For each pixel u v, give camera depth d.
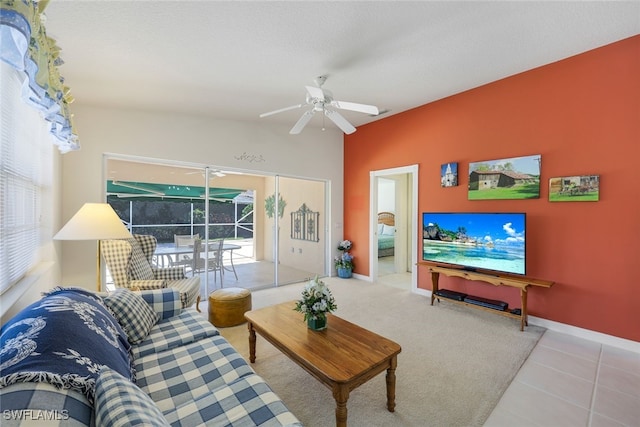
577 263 2.88
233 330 2.97
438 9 2.10
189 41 2.34
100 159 3.42
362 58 2.76
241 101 3.62
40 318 1.17
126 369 1.31
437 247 3.84
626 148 2.60
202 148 4.11
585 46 2.70
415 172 4.36
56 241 2.94
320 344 1.85
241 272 4.96
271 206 5.16
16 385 0.76
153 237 3.55
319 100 2.76
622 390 1.99
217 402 1.27
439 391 1.99
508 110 3.35
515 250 3.10
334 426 1.67
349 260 5.43
